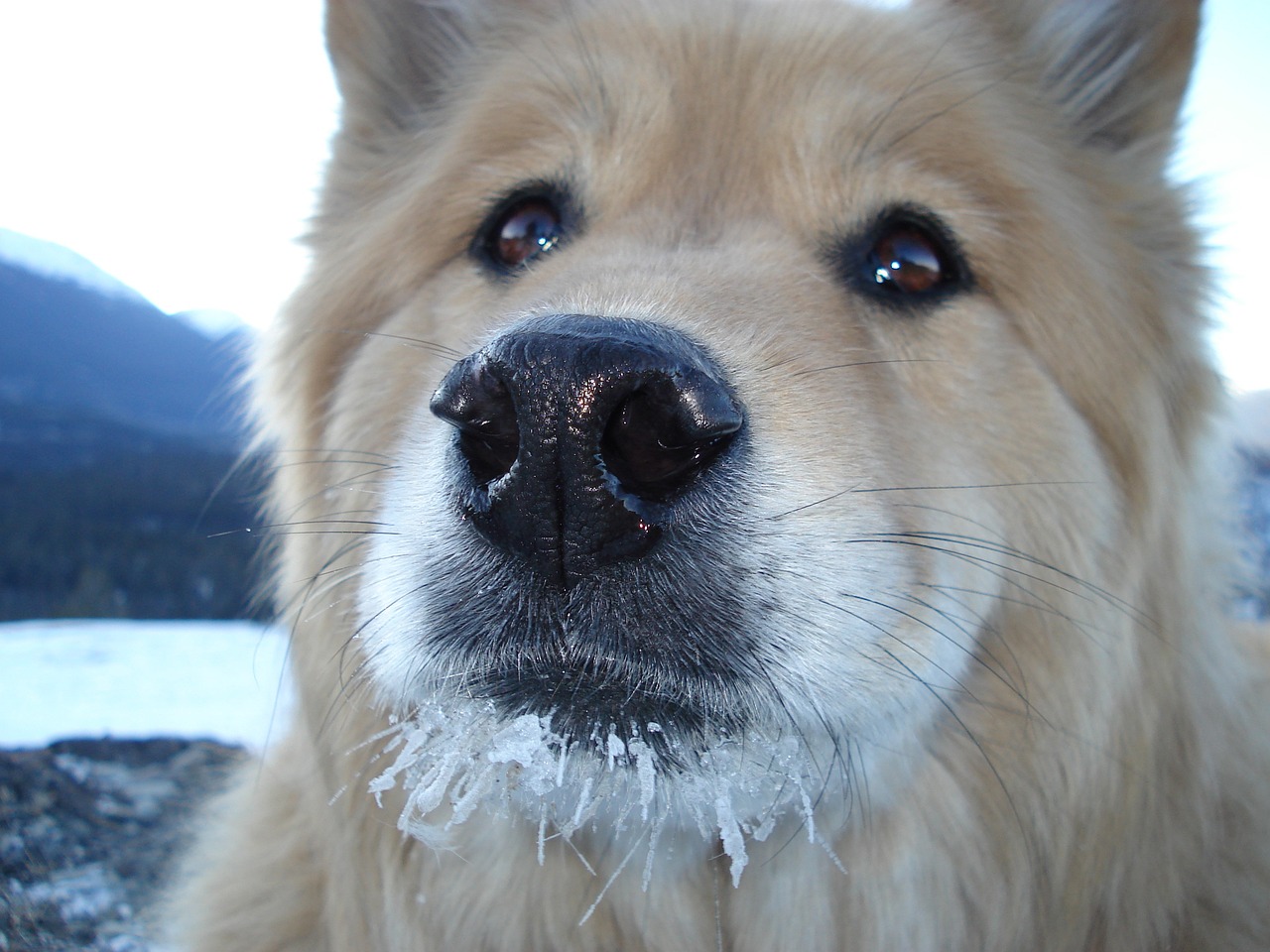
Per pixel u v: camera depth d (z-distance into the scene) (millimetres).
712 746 152
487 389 130
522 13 262
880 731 175
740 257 198
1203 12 231
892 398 193
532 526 137
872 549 165
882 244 213
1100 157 240
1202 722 211
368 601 176
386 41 270
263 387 273
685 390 129
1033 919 205
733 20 230
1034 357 213
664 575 143
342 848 211
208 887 240
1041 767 205
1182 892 206
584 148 220
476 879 204
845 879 199
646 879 162
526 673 149
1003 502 203
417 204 239
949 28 247
